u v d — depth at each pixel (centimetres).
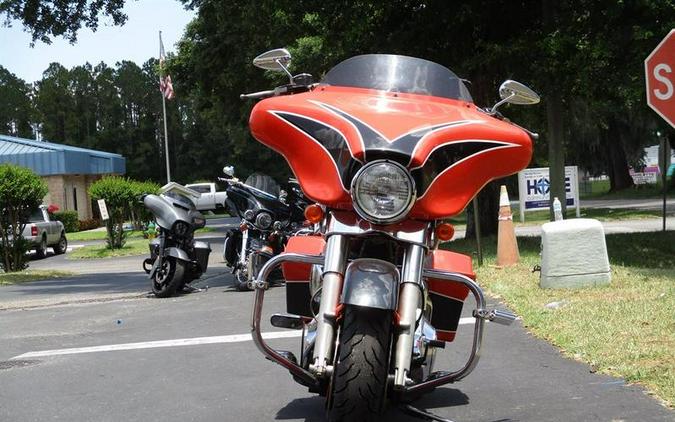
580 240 1008
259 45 2892
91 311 1104
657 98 655
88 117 11575
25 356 782
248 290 1221
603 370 623
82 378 672
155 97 11381
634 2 1396
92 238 4056
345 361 412
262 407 563
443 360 681
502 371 641
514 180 5778
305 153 470
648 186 5288
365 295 413
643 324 757
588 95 1672
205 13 2483
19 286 1738
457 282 501
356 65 543
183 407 571
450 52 1762
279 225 1190
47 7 1886
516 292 995
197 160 10325
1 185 2094
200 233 3916
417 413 495
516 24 1739
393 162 429
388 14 1752
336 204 459
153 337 851
